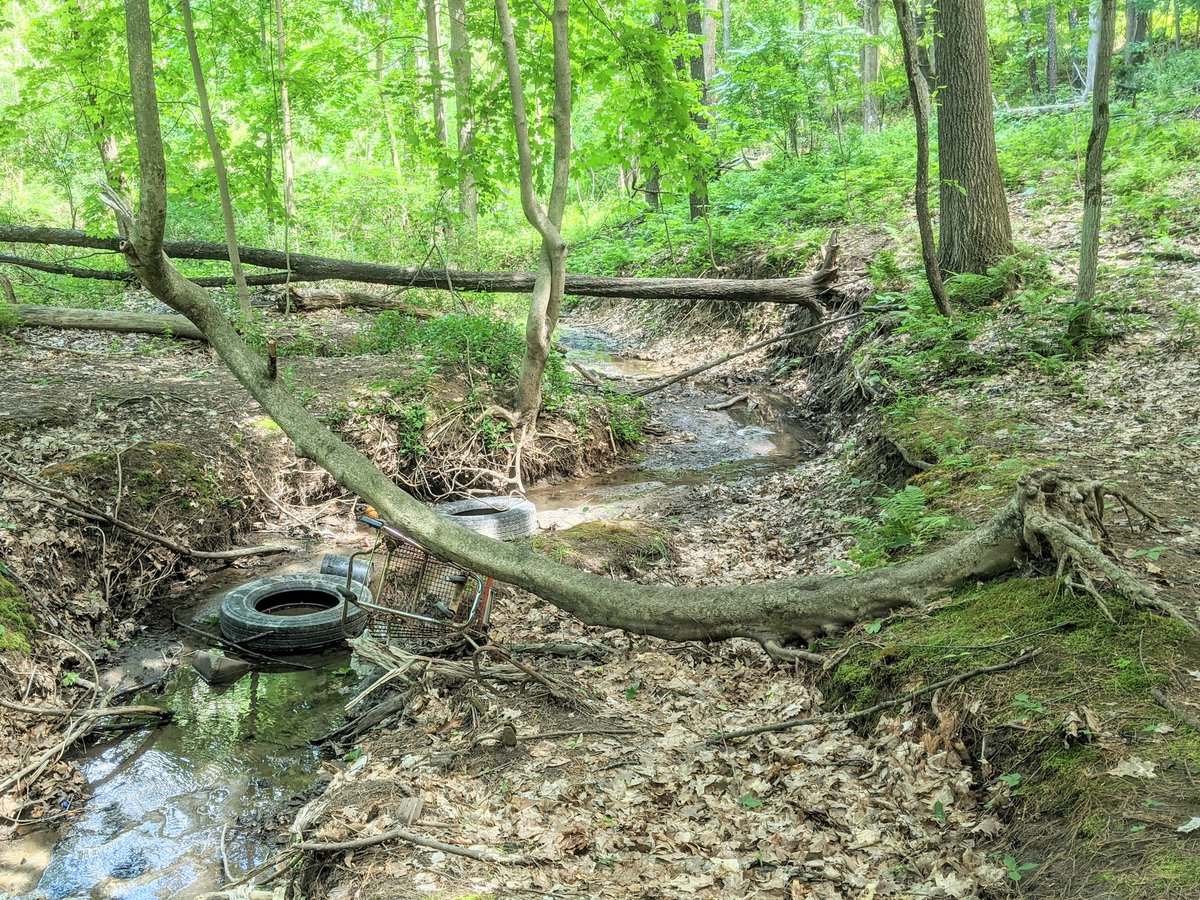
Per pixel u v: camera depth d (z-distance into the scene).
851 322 12.61
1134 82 21.31
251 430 9.11
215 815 4.44
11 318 11.21
